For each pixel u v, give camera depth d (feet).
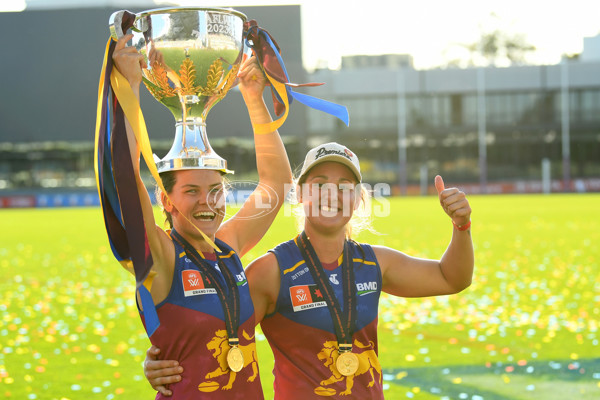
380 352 20.61
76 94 159.63
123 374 18.71
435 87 176.24
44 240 63.87
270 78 9.20
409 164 180.04
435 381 17.44
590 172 178.29
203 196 8.25
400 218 84.43
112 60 7.72
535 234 60.80
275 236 61.93
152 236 7.86
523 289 32.37
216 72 8.11
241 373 8.21
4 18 159.02
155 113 137.59
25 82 159.74
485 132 178.29
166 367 8.00
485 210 97.19
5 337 23.48
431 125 178.19
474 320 25.27
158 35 7.88
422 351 20.53
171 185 8.34
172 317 8.05
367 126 177.27
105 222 7.63
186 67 7.98
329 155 8.71
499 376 17.80
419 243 55.42
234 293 8.38
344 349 8.57
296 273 8.79
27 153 168.66
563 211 92.53
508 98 177.99
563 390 16.52
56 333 24.17
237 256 8.77
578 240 54.95
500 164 180.75
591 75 174.40
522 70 176.24
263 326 9.04
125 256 7.74
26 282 37.60
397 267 9.40
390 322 25.07
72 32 158.81
